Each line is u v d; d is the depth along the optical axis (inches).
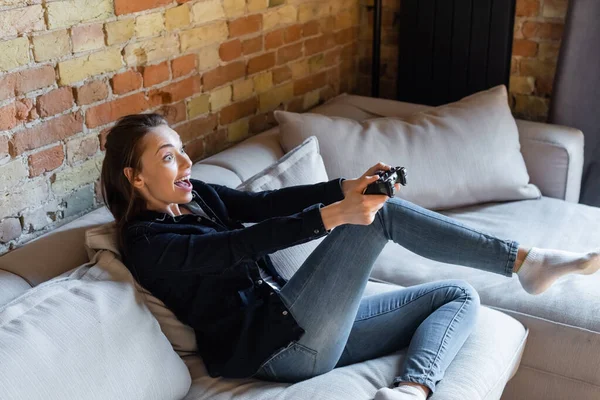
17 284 63.4
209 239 61.6
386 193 58.7
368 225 65.0
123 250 65.8
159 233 64.1
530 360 77.5
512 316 77.3
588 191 115.9
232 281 66.1
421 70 128.1
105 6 79.2
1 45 68.5
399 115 111.0
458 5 120.4
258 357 64.2
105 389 56.1
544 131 105.1
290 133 94.5
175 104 93.6
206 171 85.4
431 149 96.7
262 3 105.4
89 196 83.1
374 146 95.4
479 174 97.2
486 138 98.2
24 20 70.3
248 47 105.0
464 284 72.3
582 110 112.4
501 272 68.5
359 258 64.3
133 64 85.2
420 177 95.7
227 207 74.0
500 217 95.8
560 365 75.8
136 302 62.9
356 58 135.8
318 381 64.3
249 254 60.9
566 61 111.6
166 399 61.2
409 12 125.4
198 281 65.1
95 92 80.7
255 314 65.6
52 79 74.9
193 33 93.6
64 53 75.6
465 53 122.6
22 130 72.8
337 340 64.6
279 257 74.4
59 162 78.0
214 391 64.4
